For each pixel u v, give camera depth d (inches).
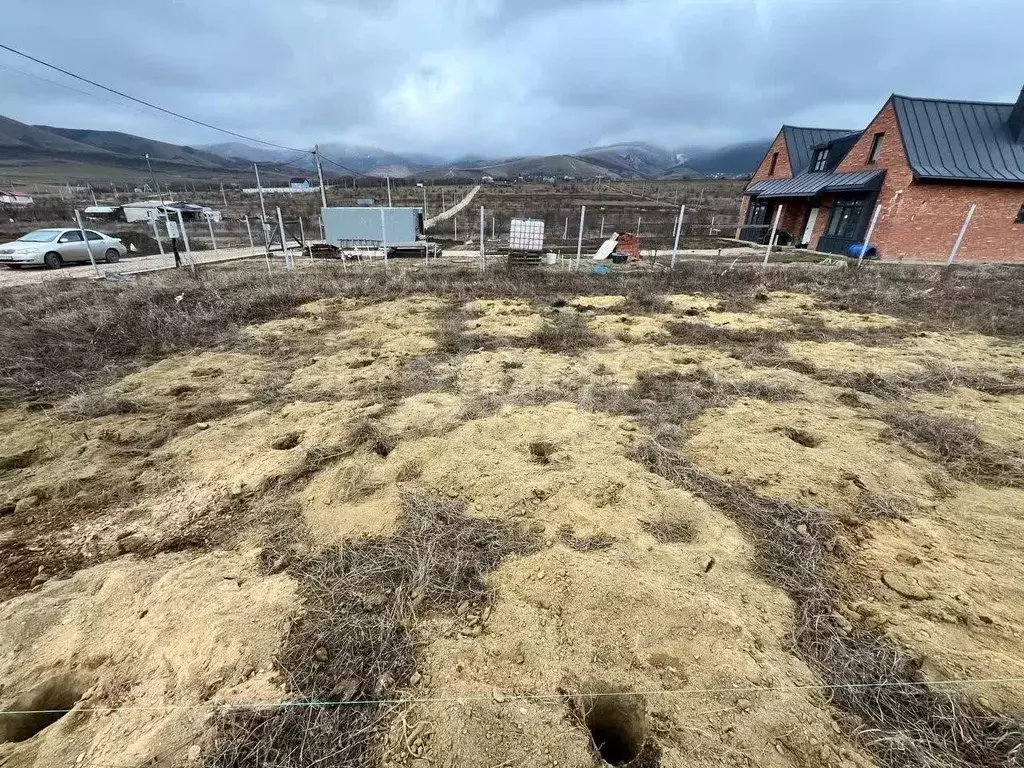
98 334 249.3
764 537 105.6
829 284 411.8
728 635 79.0
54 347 225.3
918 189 614.5
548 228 1120.2
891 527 108.5
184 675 73.9
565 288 396.8
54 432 150.2
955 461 135.5
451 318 298.4
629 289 392.5
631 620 81.2
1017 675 73.9
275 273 447.8
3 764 63.4
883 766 62.4
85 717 69.1
